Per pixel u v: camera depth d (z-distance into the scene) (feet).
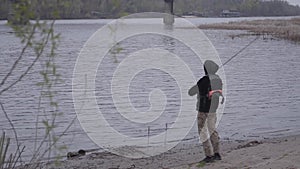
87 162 32.89
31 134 43.19
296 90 81.10
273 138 42.16
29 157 30.94
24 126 47.85
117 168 31.12
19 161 28.19
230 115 55.93
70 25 367.04
